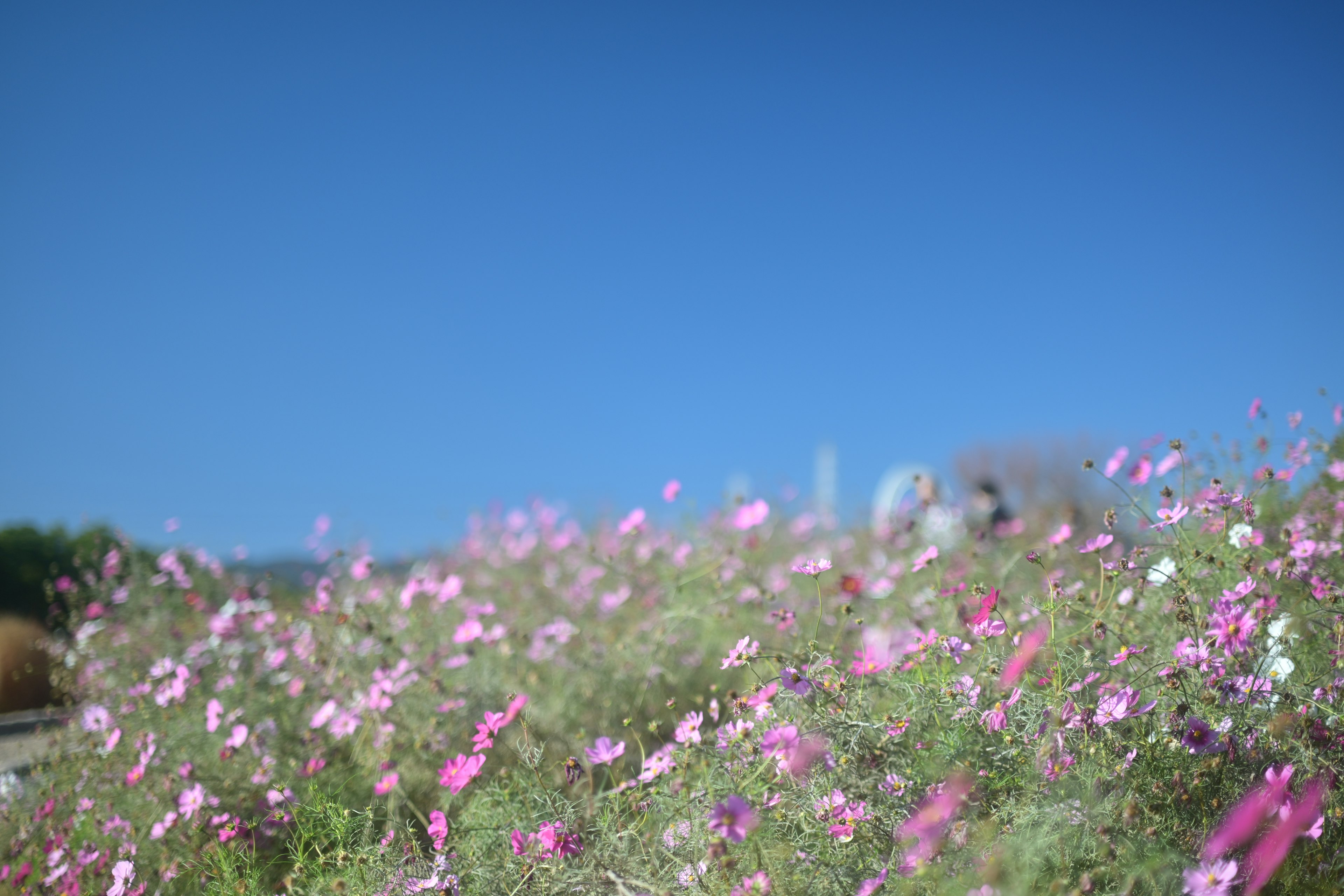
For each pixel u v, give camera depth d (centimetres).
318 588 297
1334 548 215
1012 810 162
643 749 196
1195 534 222
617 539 469
